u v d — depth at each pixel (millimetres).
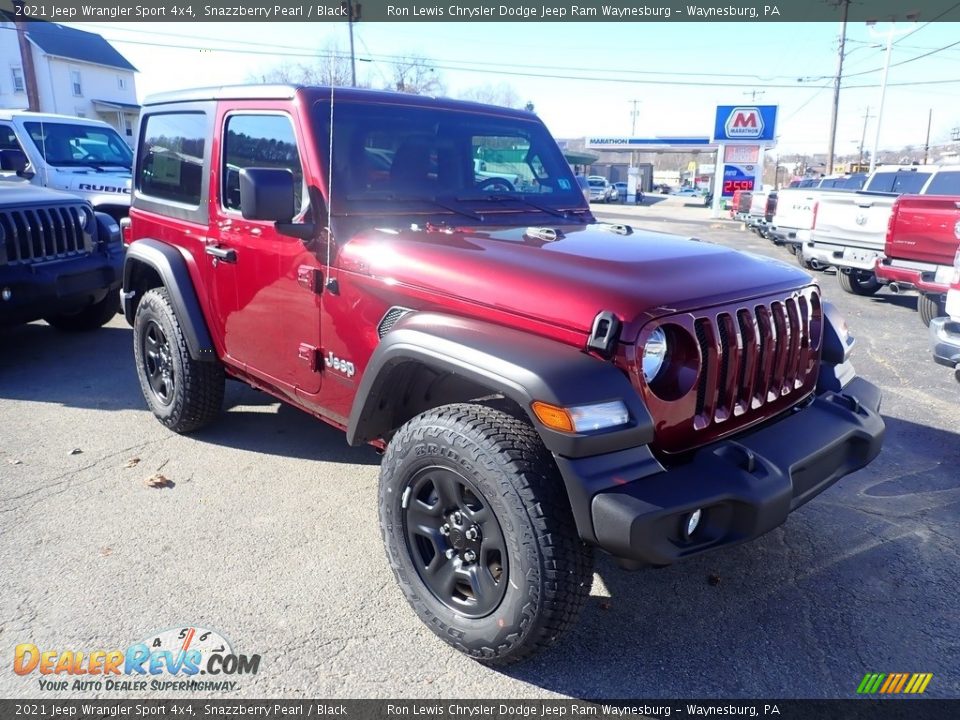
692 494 2297
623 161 99000
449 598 2691
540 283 2533
